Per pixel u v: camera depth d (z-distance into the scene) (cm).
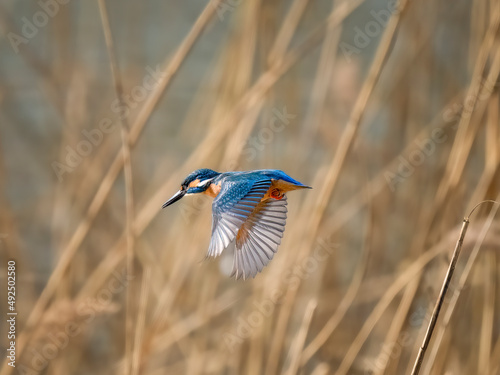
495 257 912
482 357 907
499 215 862
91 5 1307
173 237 1105
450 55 1116
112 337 1029
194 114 1261
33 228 1231
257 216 534
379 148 1146
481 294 990
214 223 501
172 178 992
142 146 1320
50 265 1156
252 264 497
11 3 1416
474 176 1070
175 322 999
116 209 1149
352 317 1080
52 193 1249
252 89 934
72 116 1152
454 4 1116
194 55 1631
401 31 1107
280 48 1008
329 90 1100
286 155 1093
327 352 1032
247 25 1038
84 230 868
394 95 1134
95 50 1315
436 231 928
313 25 1201
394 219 1124
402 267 1009
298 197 1106
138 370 822
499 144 879
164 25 1602
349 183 1142
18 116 1284
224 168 970
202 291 1026
